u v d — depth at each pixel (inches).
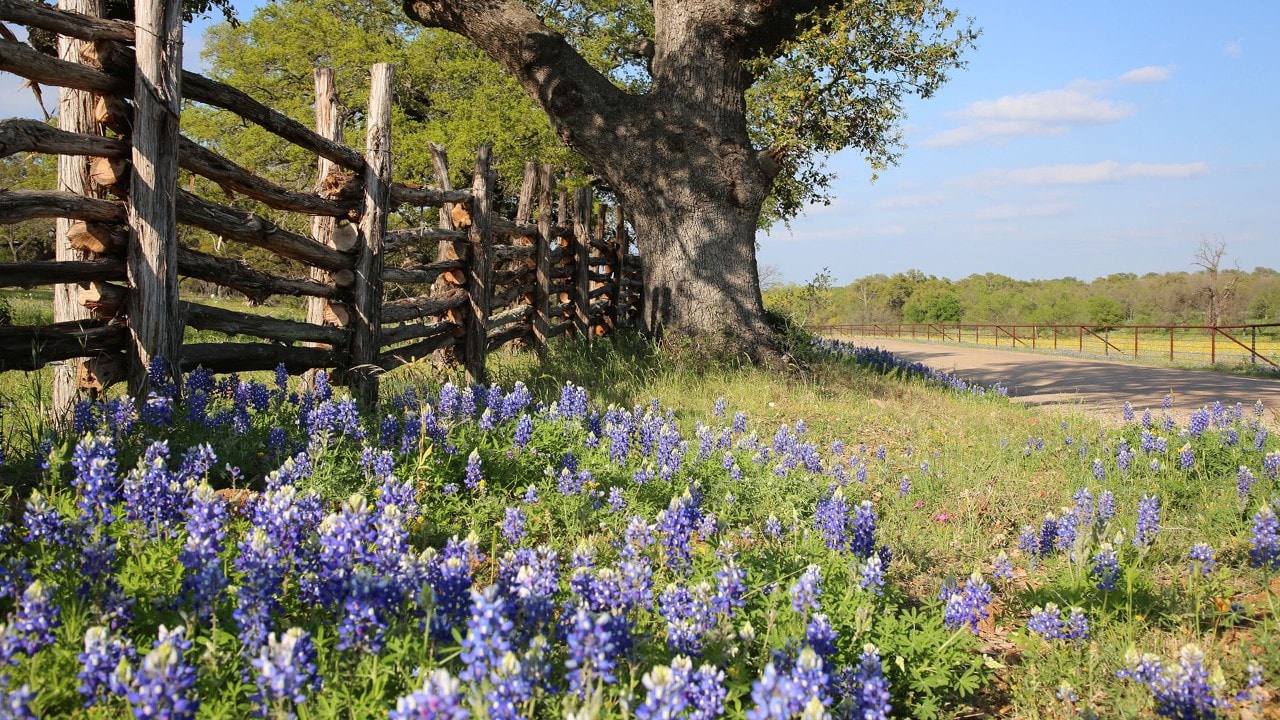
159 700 84.0
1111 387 679.7
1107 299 3095.5
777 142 537.6
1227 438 316.5
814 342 610.5
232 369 253.8
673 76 535.5
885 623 140.2
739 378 458.3
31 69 190.5
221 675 100.4
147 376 217.5
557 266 530.3
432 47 1037.2
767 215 1061.8
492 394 252.2
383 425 213.3
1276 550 181.5
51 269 199.8
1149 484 273.0
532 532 187.0
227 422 213.5
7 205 183.6
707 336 511.2
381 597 106.0
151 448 161.2
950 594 149.5
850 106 552.1
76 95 223.3
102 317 217.5
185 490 136.4
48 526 123.0
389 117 301.1
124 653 94.9
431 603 104.0
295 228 860.0
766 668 90.5
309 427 211.8
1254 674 134.3
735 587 123.4
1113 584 170.2
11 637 91.8
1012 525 244.1
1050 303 3412.9
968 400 490.3
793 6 563.8
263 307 848.9
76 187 227.5
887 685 114.4
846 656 130.4
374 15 1136.8
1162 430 350.9
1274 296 2723.9
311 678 100.6
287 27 1095.6
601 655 94.7
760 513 219.0
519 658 102.3
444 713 80.0
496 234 430.9
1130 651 131.0
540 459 224.8
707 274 528.7
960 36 543.2
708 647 119.0
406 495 167.9
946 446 334.0
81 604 109.3
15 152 183.6
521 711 95.6
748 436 277.1
